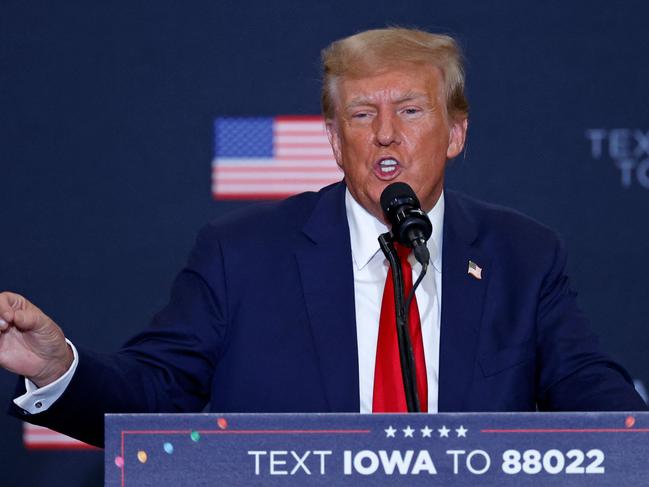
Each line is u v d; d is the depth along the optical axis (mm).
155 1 12875
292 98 12906
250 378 7496
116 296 12906
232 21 12898
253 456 5254
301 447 5250
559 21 12859
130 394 6988
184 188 12891
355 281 7785
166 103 12891
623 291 12859
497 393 7457
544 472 5262
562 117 12859
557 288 7992
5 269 12836
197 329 7625
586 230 12852
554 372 7703
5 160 12812
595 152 12836
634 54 12828
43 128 12828
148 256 12914
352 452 5246
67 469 12930
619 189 12844
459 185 12898
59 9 12812
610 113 12836
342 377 7375
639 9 12828
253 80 12891
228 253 7855
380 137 7207
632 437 5266
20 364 6367
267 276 7781
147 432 5254
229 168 12898
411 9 12891
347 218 7992
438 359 7543
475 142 12875
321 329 7531
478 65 12875
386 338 7391
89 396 6676
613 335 12867
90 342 12891
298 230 7992
